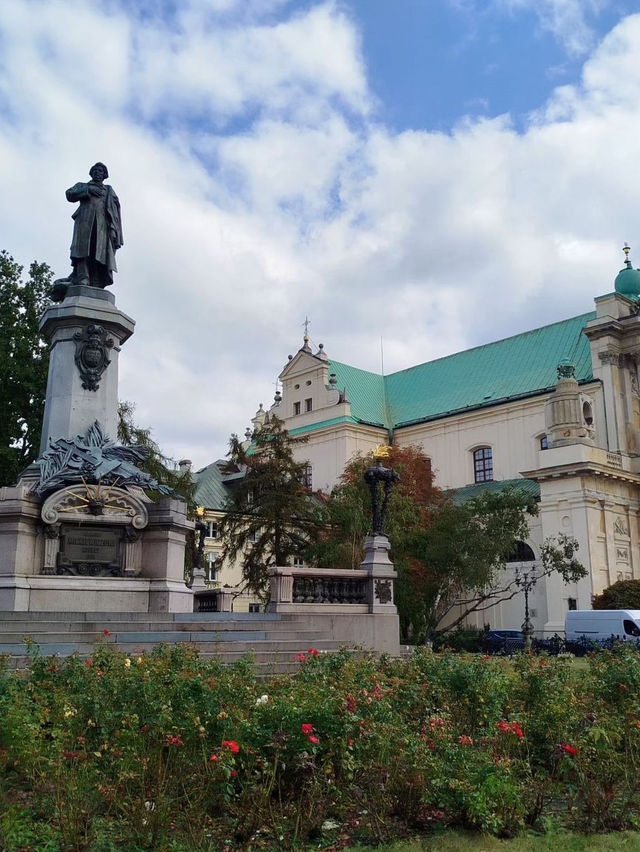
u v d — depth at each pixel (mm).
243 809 6688
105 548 19547
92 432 20797
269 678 11766
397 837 7129
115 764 6809
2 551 18547
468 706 9547
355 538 42031
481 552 44094
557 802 8242
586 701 9594
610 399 58594
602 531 53500
